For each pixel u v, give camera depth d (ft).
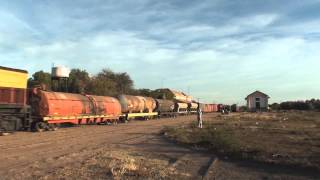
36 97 119.96
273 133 106.52
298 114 286.87
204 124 155.84
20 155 62.03
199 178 46.52
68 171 48.49
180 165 56.08
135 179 44.39
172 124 169.89
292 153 65.57
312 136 97.91
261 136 96.43
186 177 46.75
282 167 55.16
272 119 202.49
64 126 143.13
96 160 57.11
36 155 62.49
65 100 133.18
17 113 110.63
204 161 60.44
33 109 119.14
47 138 91.97
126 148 75.51
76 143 82.07
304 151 68.13
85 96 153.48
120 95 194.29
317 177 48.21
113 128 137.28
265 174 50.06
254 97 453.99
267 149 69.51
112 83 305.73
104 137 98.58
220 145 74.13
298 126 142.00
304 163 56.29
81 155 63.10
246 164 57.77
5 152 65.26
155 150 73.46
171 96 351.87
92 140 89.66
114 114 173.78
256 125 147.33
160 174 47.52
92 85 261.65
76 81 240.73
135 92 366.63
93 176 45.68
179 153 69.62
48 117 121.80
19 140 86.17
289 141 84.64
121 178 44.75
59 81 192.85
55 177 44.91
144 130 128.67
